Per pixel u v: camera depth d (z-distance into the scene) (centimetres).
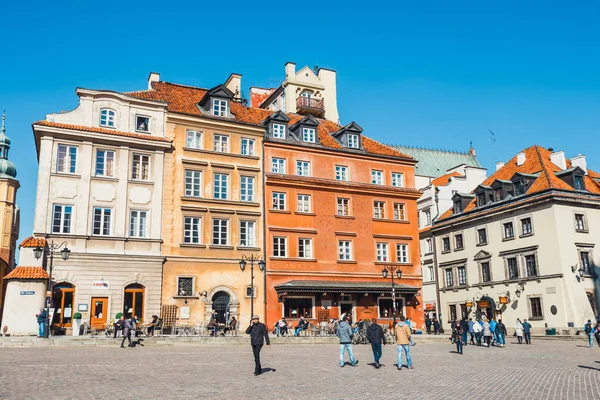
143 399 1319
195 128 4197
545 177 4853
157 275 3797
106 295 3628
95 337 2955
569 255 4522
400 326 2098
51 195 3603
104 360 2158
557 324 4438
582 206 4725
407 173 5050
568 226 4603
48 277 3322
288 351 2791
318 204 4547
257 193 4319
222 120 4272
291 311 4238
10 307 3203
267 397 1372
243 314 4038
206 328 3706
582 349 3186
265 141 4431
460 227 5528
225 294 4041
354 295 4469
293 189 4469
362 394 1431
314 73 6475
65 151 3725
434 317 5200
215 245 4034
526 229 4825
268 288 4175
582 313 4406
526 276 4753
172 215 3956
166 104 4100
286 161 4506
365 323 3450
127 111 3975
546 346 3453
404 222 4891
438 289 5731
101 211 3753
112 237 3712
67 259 3338
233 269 4075
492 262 5109
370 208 4778
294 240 4369
